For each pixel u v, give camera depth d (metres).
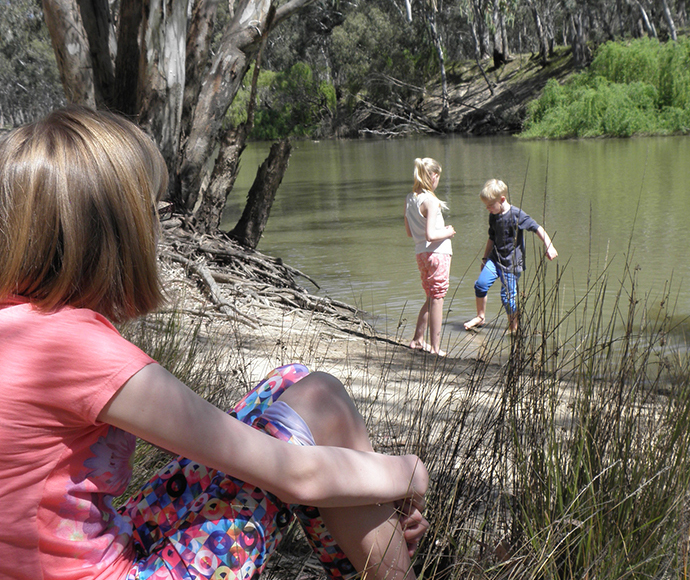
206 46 9.59
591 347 2.12
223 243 8.30
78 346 1.02
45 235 1.04
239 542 1.19
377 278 8.36
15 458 1.01
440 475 1.95
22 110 60.72
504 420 1.98
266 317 6.04
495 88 55.06
